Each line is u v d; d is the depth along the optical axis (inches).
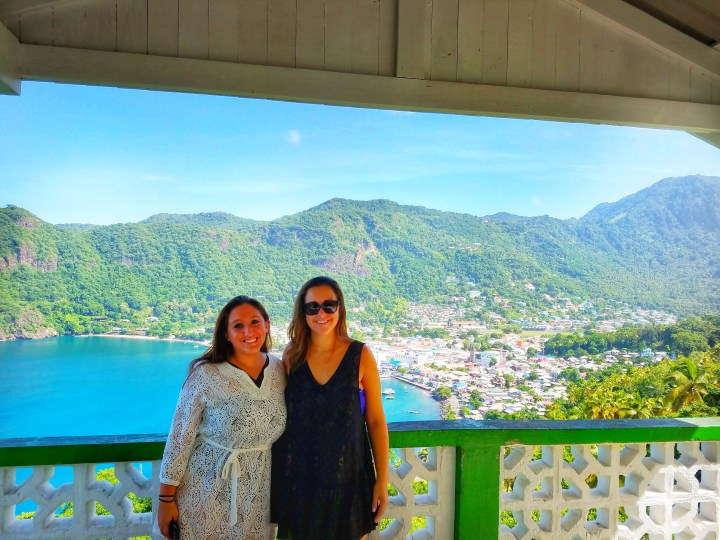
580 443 80.5
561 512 82.0
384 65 127.7
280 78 122.9
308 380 66.9
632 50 137.9
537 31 133.9
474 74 130.8
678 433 83.2
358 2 126.9
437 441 77.4
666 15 137.7
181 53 120.8
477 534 78.5
